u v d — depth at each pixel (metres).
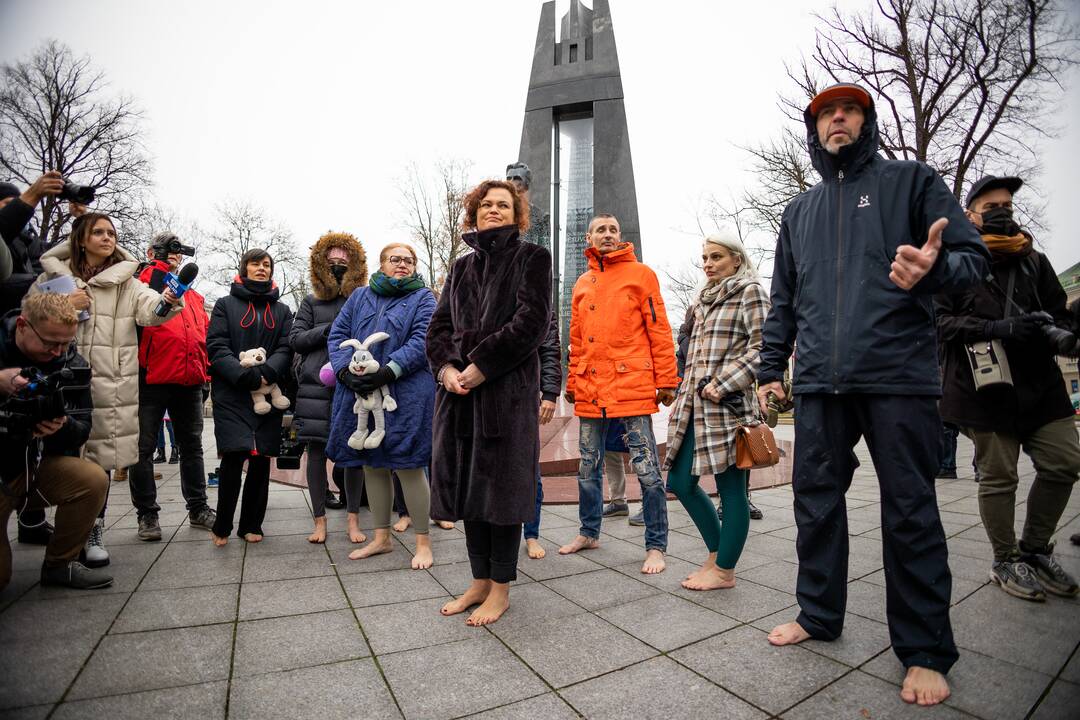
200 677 1.79
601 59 13.28
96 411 2.93
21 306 2.38
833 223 2.08
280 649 2.00
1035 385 2.53
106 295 3.02
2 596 2.46
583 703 1.66
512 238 2.56
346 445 3.18
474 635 2.13
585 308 3.38
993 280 2.62
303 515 4.34
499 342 2.27
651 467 3.11
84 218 2.99
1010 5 8.79
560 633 2.15
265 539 3.56
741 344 2.75
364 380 3.03
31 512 3.21
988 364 2.53
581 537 3.37
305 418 3.50
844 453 2.09
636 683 1.78
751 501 4.91
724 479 2.64
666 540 3.08
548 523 4.12
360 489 3.56
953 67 10.30
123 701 1.64
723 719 1.57
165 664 1.87
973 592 2.54
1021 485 4.79
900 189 1.98
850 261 2.01
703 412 2.68
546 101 13.46
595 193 12.88
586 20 13.91
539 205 13.23
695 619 2.29
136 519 4.04
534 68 13.70
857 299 1.98
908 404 1.89
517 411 2.35
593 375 3.25
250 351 3.38
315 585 2.68
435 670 1.86
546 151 13.36
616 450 4.23
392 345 3.20
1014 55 8.98
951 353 2.77
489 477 2.29
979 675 1.80
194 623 2.21
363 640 2.08
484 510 2.27
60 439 2.46
